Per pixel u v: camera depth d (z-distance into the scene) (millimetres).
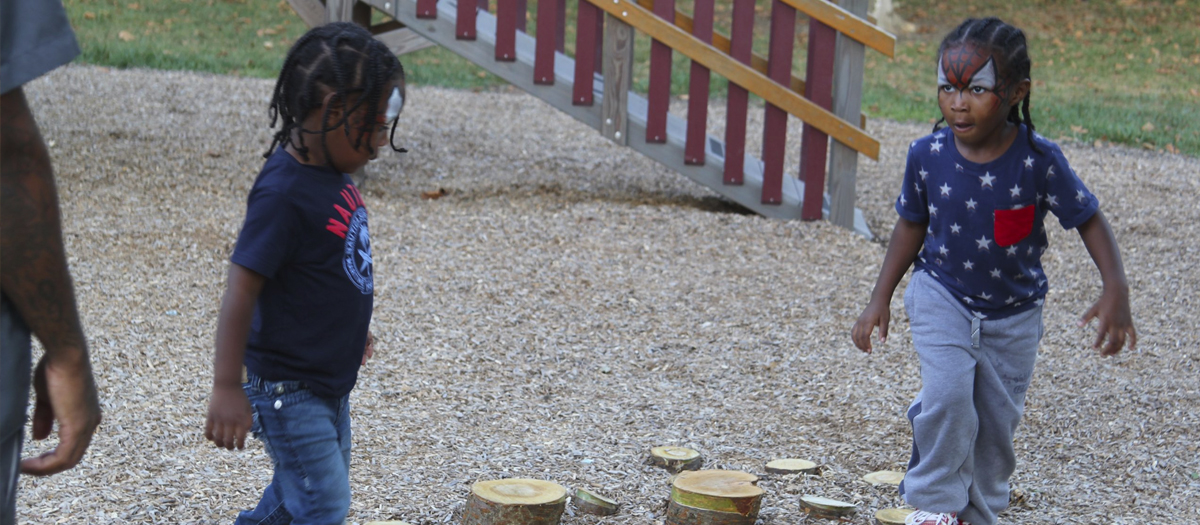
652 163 8719
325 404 2168
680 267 5777
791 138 10367
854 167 6684
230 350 1955
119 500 2922
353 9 7086
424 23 6629
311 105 2020
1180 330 5102
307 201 2041
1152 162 9375
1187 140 10461
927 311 2789
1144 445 3734
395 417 3744
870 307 2912
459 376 4215
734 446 3648
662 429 3793
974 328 2742
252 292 1982
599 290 5348
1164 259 6324
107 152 7367
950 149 2717
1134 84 13883
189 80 10500
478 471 3275
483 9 8445
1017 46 2561
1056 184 2635
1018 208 2656
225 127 8531
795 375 4410
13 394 1511
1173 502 3236
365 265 2197
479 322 4824
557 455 3457
